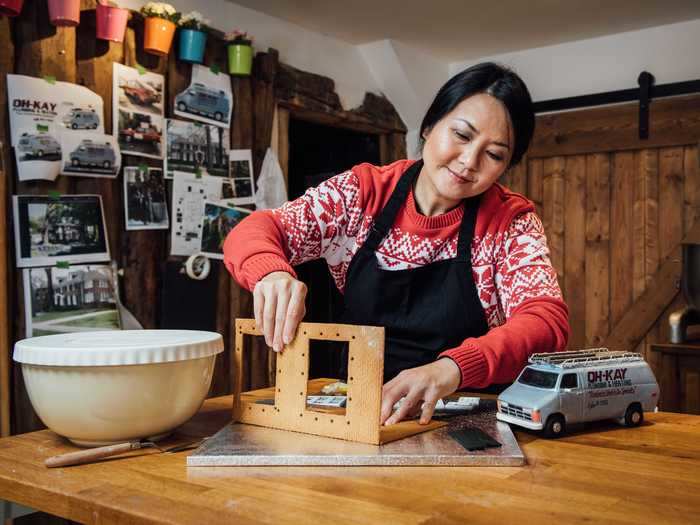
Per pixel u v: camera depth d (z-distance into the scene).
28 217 2.82
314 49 4.34
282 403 1.23
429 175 1.53
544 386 1.26
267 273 1.31
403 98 4.85
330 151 5.10
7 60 2.73
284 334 1.21
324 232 1.62
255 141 3.86
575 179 4.62
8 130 2.76
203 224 3.53
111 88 3.12
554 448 1.16
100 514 0.89
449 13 4.08
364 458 1.05
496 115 1.42
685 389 3.36
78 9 2.79
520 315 1.41
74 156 2.95
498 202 1.60
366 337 1.13
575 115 4.59
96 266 3.03
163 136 3.36
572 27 4.34
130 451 1.12
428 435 1.18
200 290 3.50
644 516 0.83
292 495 0.91
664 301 4.28
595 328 4.53
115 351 1.08
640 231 4.39
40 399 1.13
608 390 1.29
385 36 4.49
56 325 2.89
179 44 3.39
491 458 1.05
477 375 1.26
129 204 3.20
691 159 4.23
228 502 0.88
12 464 1.07
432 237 1.59
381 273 1.62
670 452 1.14
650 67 4.37
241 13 3.86
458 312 1.60
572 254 4.62
